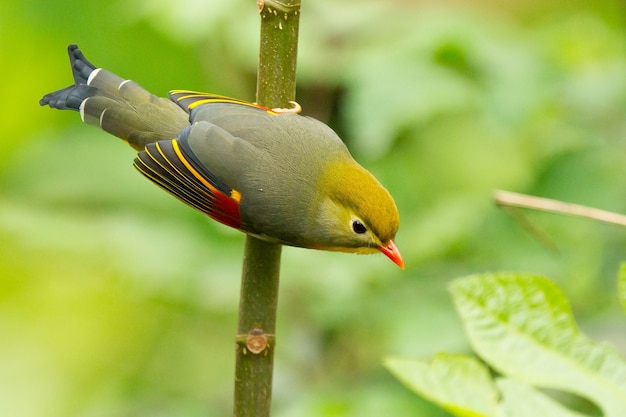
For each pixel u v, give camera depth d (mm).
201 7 11195
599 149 11641
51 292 12664
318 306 11086
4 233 11422
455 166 11867
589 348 5711
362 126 10938
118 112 8781
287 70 7715
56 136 12719
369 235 8438
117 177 12000
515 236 11508
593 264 11508
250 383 7113
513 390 5504
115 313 12805
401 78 11023
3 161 12570
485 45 11273
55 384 12898
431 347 10562
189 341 12781
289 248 11367
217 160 8117
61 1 12508
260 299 7164
